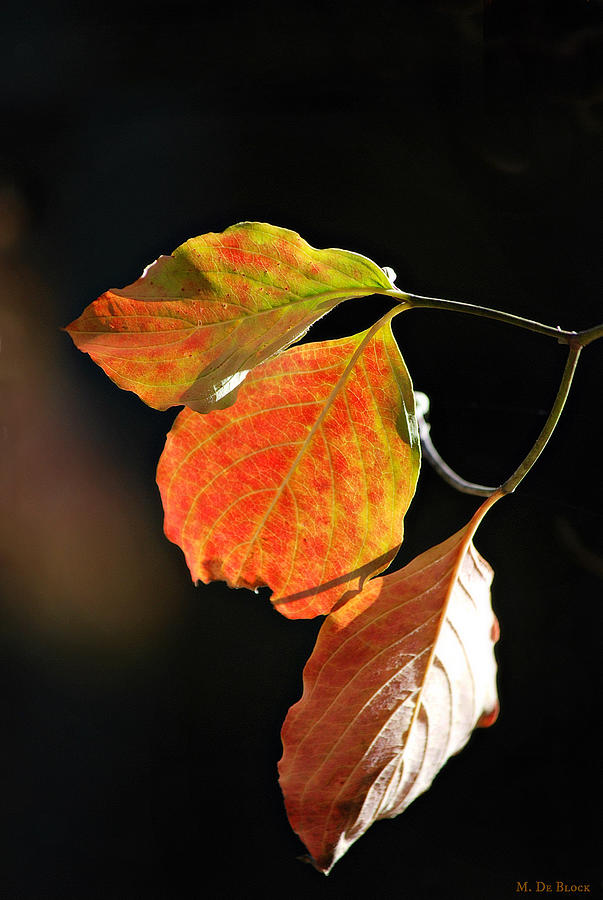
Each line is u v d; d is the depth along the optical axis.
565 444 0.94
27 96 1.54
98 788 1.49
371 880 1.09
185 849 1.41
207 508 0.70
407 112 1.39
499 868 0.89
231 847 1.40
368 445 0.69
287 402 0.70
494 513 0.94
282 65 1.41
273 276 0.69
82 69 1.49
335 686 0.69
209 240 0.68
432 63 1.28
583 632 0.89
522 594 0.92
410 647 0.69
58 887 1.39
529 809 0.89
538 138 1.11
